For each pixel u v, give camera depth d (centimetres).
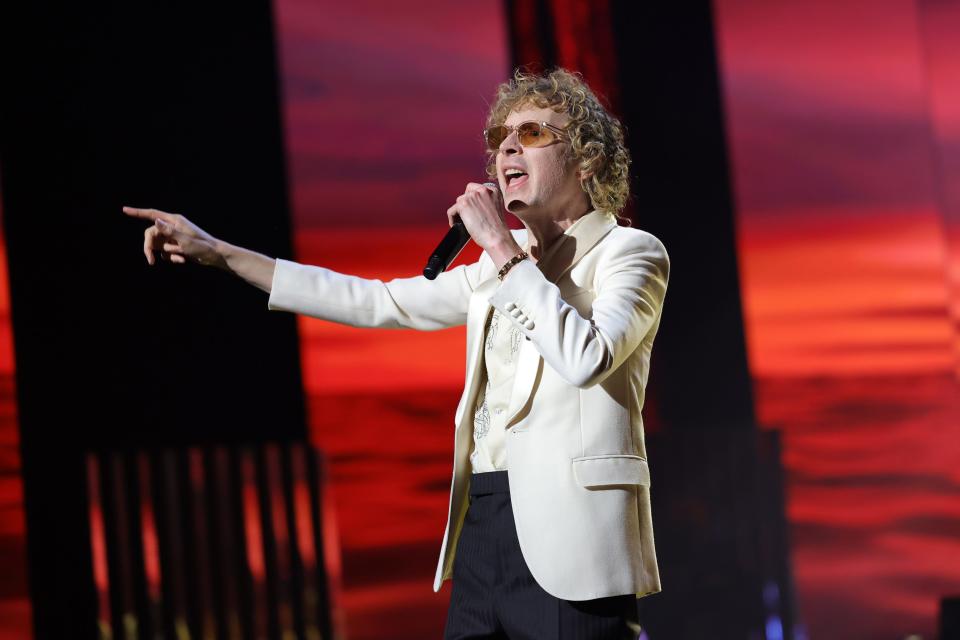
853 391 1903
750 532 1747
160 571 1501
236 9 1648
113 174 1563
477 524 580
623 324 541
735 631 1700
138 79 1588
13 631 1446
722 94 1934
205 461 1549
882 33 1995
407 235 1720
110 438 1516
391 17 1759
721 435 1788
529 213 604
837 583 1839
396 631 1597
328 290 666
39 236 1525
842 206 1950
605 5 1894
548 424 549
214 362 1570
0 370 1491
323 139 1691
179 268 1569
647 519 562
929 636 1838
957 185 1980
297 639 1553
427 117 1759
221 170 1619
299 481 1588
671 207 1892
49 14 1559
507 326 586
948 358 1938
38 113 1542
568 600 538
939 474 1897
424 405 1666
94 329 1531
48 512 1480
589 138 607
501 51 1812
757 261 1911
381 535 1614
